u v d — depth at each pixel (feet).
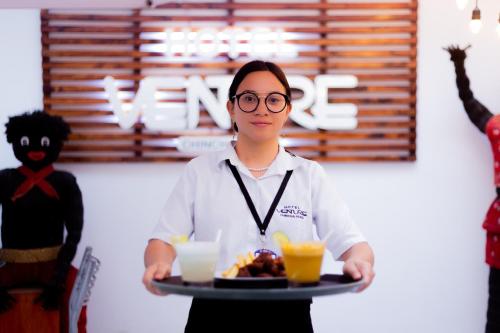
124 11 12.62
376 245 12.79
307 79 12.45
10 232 11.23
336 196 6.91
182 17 12.57
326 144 12.66
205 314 6.31
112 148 12.49
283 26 12.71
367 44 12.60
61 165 12.62
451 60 12.24
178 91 12.49
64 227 12.91
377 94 12.67
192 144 12.51
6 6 9.98
